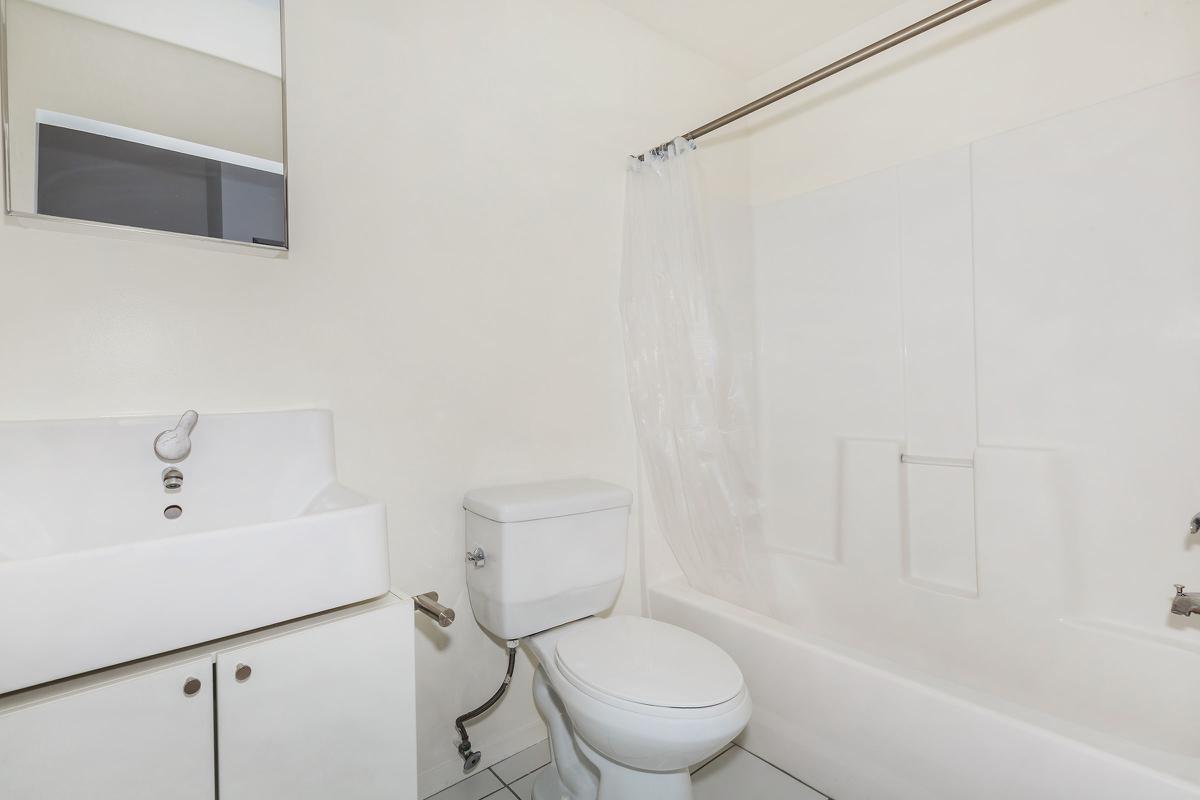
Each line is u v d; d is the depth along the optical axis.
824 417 2.09
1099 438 1.49
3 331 1.01
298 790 0.94
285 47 1.30
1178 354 1.39
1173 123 1.40
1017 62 1.65
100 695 0.77
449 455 1.54
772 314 2.26
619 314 1.92
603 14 1.88
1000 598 1.58
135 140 1.12
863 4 1.89
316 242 1.34
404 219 1.47
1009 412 1.65
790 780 1.51
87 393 1.08
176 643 0.83
